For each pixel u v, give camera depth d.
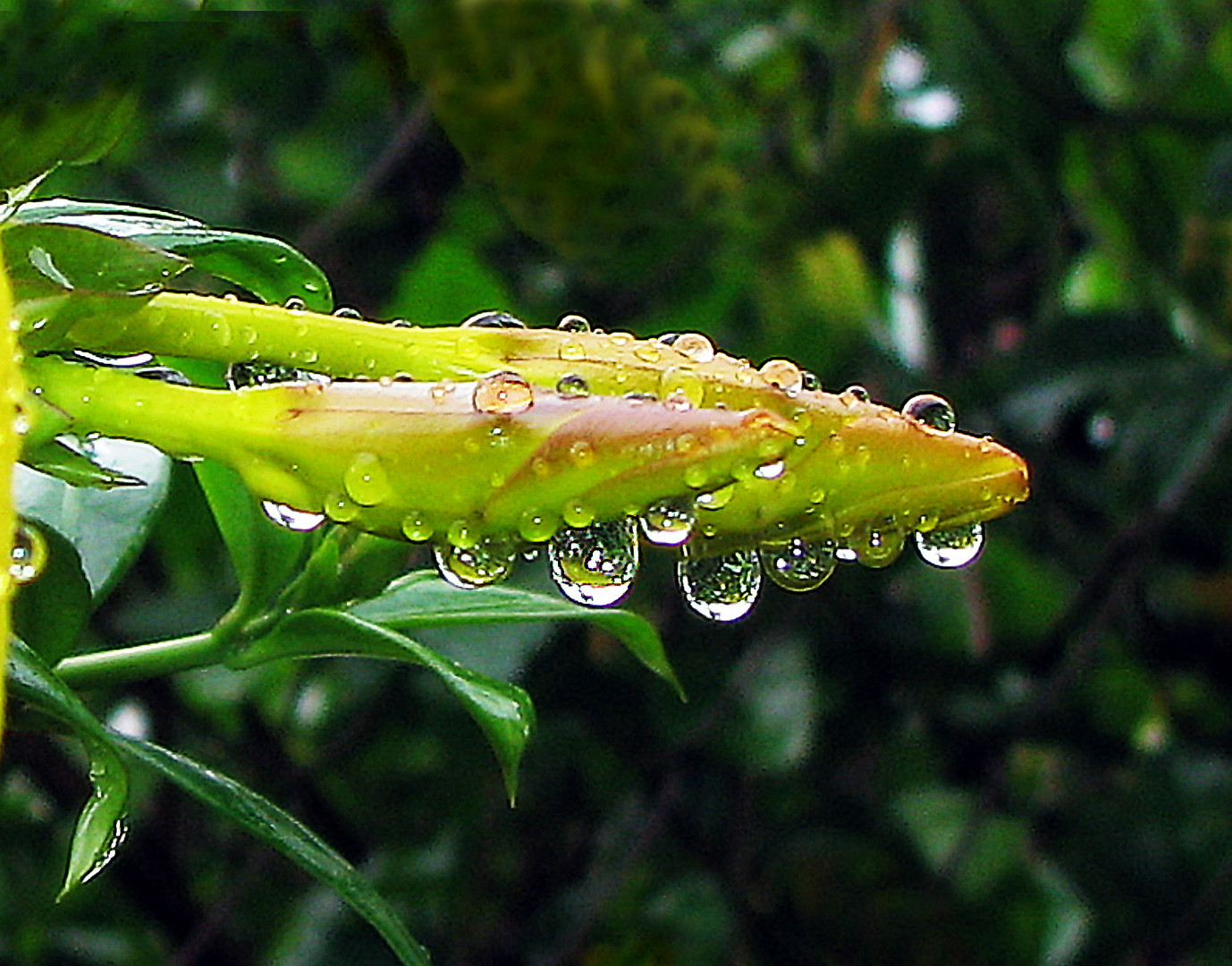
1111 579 0.23
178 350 0.12
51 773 0.21
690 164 0.19
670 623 0.24
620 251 0.19
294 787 0.23
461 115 0.18
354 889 0.12
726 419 0.12
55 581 0.13
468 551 0.12
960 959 0.24
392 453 0.12
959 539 0.13
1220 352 0.23
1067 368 0.23
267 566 0.13
